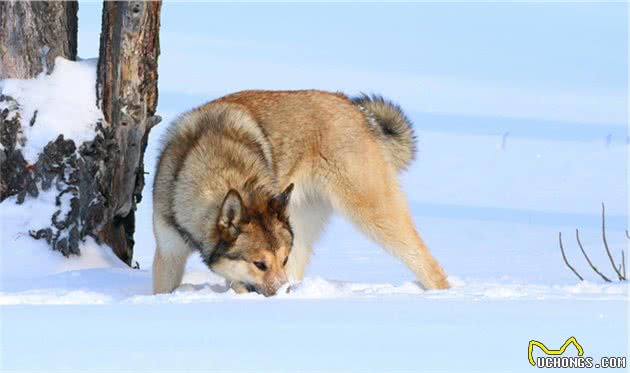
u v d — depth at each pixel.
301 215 22.53
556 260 29.58
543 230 35.66
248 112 21.30
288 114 21.66
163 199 20.31
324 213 23.03
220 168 19.88
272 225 19.12
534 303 16.55
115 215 24.88
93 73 24.53
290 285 19.00
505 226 36.44
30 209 23.75
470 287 20.00
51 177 23.80
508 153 54.56
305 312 15.65
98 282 21.70
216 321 14.81
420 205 40.47
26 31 24.38
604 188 45.25
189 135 20.64
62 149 23.67
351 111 22.41
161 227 20.36
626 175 48.72
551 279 25.31
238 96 21.91
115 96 24.06
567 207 40.59
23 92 24.14
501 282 21.95
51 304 17.19
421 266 21.70
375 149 22.23
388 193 22.14
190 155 20.19
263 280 18.81
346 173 21.78
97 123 24.02
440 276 21.58
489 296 17.98
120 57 23.86
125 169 24.50
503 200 42.12
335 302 16.78
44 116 23.89
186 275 23.22
